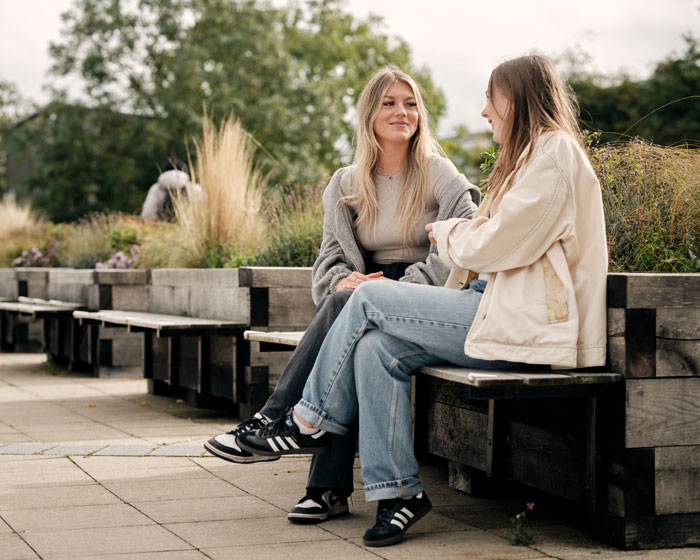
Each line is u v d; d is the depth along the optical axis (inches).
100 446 164.2
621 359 100.5
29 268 420.8
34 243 474.6
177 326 191.8
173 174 346.0
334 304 113.7
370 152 134.5
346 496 117.4
